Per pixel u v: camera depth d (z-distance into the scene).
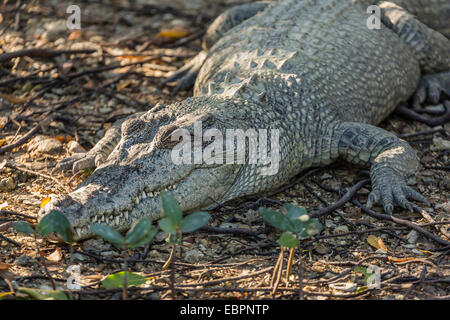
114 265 5.26
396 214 6.32
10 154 7.29
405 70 8.60
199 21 11.31
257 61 7.54
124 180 5.53
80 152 7.33
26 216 5.80
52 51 9.57
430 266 5.35
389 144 6.92
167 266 5.18
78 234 5.20
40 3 11.65
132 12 11.74
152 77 9.33
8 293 4.59
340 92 7.55
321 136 7.14
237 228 5.80
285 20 8.52
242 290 4.80
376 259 5.46
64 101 8.55
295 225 4.51
